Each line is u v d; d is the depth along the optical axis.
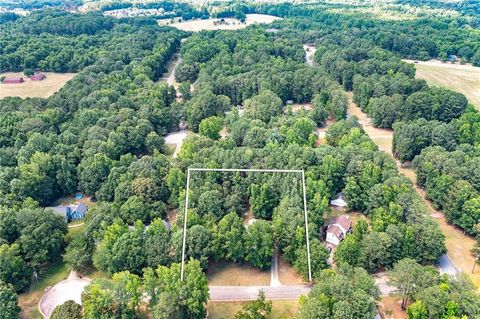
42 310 116.69
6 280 118.50
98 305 103.62
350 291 102.75
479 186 153.62
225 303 119.06
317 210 141.62
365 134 192.38
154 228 130.38
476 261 136.00
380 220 134.38
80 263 126.88
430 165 165.75
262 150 167.12
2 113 199.38
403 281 110.50
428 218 135.62
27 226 129.75
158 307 103.19
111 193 157.88
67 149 175.88
